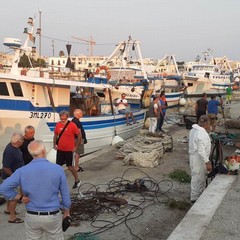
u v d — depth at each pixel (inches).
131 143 485.1
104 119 606.2
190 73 1876.2
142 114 764.6
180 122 828.6
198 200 248.7
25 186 165.8
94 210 284.4
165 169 415.8
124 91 842.8
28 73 502.9
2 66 528.4
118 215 279.4
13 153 273.3
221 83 1861.5
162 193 332.2
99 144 598.2
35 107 490.9
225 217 219.3
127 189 339.0
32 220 165.9
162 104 682.2
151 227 259.6
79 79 637.3
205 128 287.0
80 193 327.3
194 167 290.2
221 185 279.7
